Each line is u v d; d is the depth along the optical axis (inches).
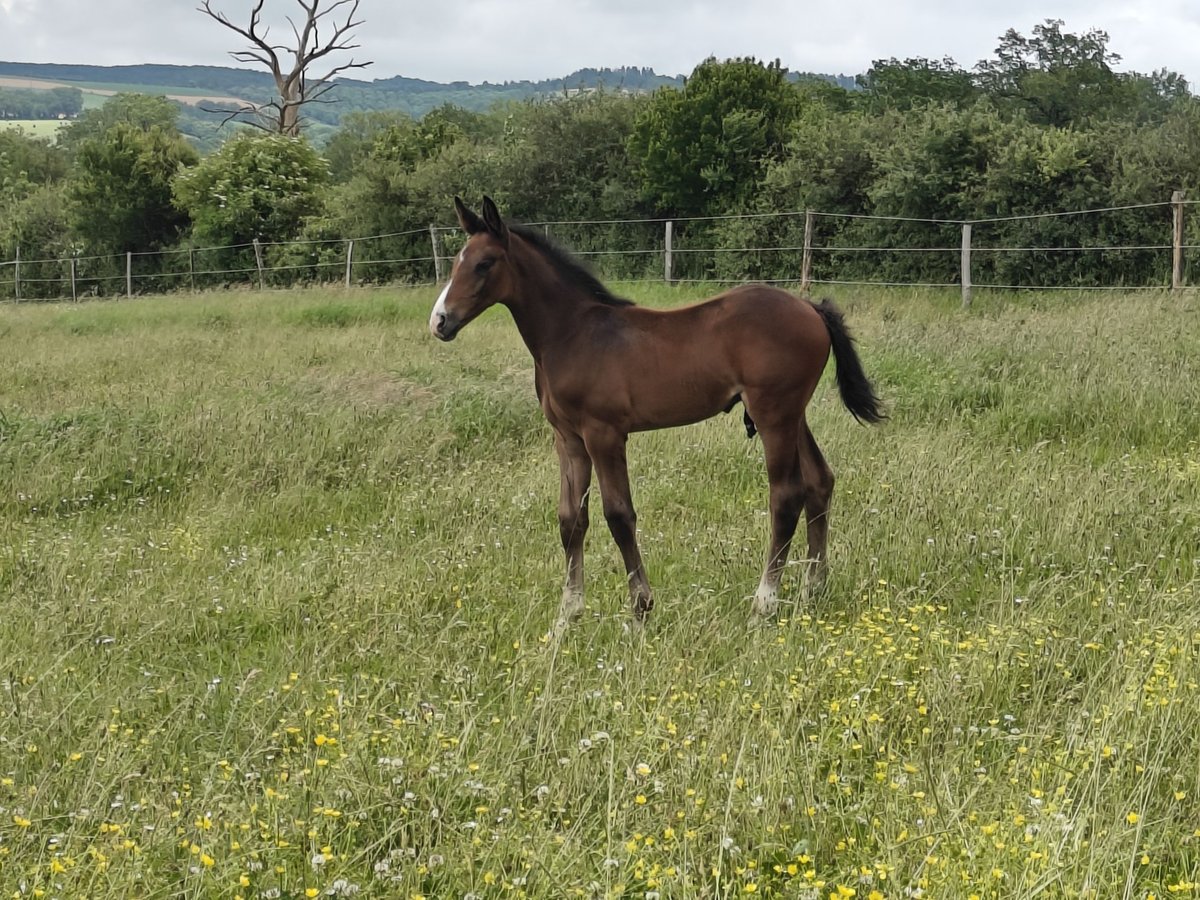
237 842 133.2
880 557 234.5
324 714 167.9
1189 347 403.5
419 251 978.1
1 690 177.2
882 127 769.6
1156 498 253.0
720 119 856.9
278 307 740.7
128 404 411.8
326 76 1568.7
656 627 209.6
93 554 265.0
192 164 1275.8
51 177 2492.6
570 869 128.3
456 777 148.3
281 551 269.6
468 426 372.2
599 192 936.9
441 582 231.5
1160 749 142.8
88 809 141.8
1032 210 679.7
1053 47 1097.4
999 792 140.8
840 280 740.0
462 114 2054.6
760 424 219.3
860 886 124.9
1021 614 193.2
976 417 354.6
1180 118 668.1
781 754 148.6
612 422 223.0
